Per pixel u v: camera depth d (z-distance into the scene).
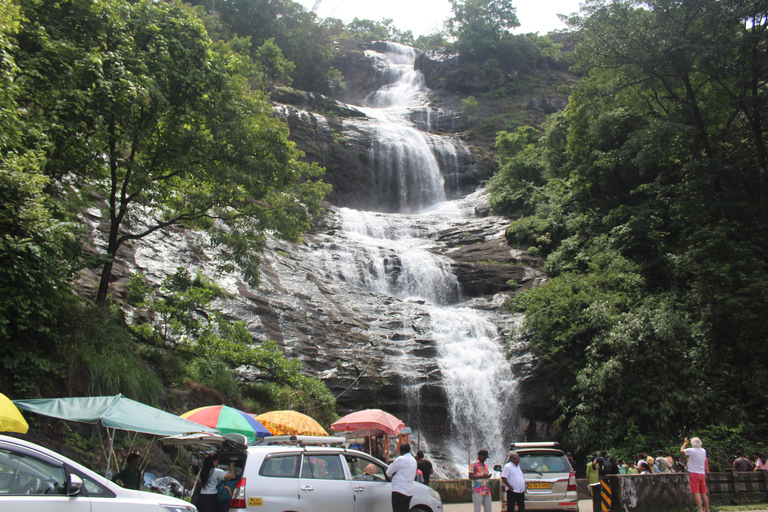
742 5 24.94
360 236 36.38
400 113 63.69
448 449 22.28
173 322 18.36
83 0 15.81
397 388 22.64
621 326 22.47
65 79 14.98
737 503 13.55
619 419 21.08
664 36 26.64
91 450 12.26
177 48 16.91
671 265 26.77
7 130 12.10
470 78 71.44
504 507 11.70
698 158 28.27
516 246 35.94
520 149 49.72
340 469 9.12
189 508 6.63
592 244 31.66
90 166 16.48
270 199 19.55
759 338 21.45
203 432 9.91
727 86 28.78
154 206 18.97
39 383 12.23
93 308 15.53
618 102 33.00
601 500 11.64
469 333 26.38
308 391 20.03
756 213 26.47
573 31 30.28
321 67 66.56
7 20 12.82
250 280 19.00
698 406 20.50
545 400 23.92
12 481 5.59
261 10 62.84
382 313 27.08
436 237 38.62
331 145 48.25
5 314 11.89
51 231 12.66
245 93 19.62
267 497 8.20
